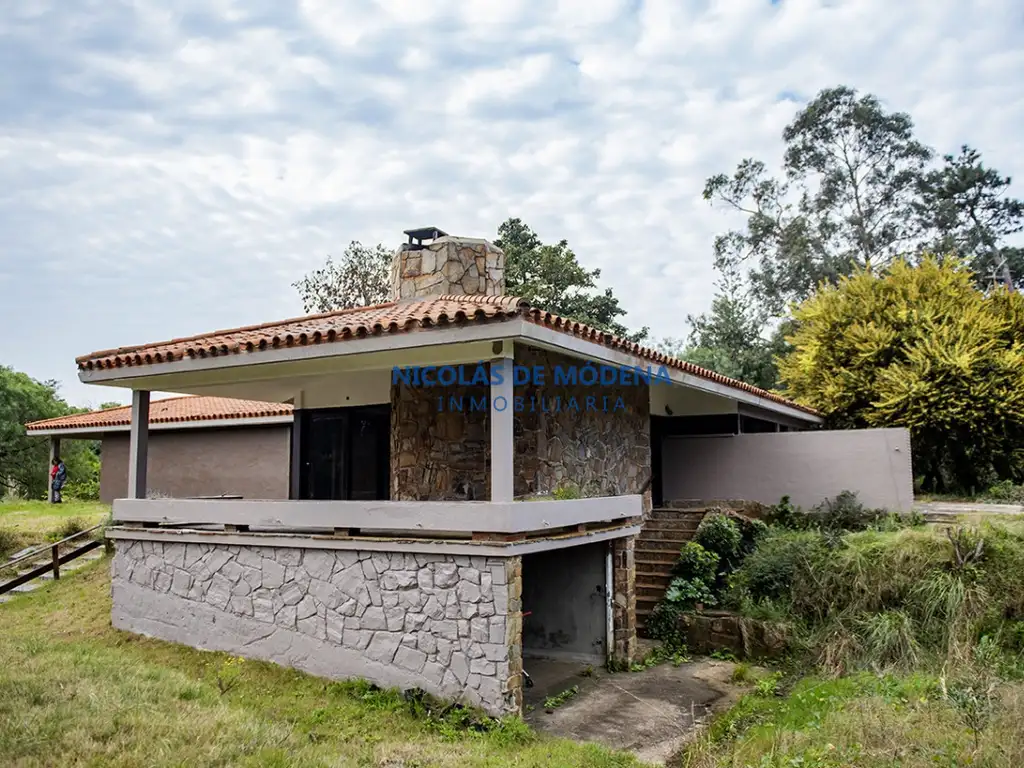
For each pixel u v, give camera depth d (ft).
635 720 27.86
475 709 26.18
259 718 24.20
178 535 34.60
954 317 64.64
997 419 61.05
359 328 27.40
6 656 28.27
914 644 31.76
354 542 29.32
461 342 26.17
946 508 53.42
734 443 54.08
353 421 45.16
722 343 115.75
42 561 53.62
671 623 38.34
